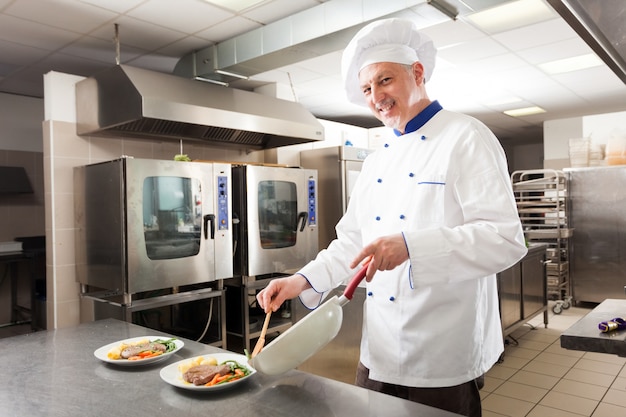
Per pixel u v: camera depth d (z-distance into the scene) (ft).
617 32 3.92
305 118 13.15
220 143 13.29
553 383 10.23
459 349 3.95
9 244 14.19
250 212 10.85
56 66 13.52
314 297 4.57
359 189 4.86
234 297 11.82
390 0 8.63
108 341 4.40
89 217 9.94
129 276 8.84
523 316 13.21
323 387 3.20
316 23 9.79
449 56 13.16
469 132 4.00
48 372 3.59
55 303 10.32
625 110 20.48
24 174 15.83
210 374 3.24
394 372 4.16
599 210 17.60
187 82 11.02
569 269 18.17
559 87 16.52
